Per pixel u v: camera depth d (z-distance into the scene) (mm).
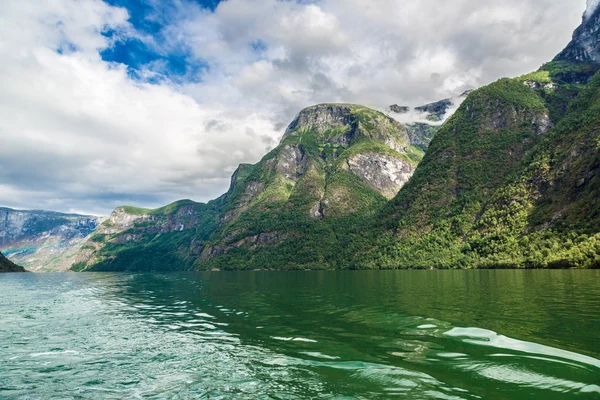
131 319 27641
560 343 15562
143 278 117438
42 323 26281
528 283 50500
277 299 39438
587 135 153000
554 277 62344
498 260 132500
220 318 26844
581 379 11125
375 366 13414
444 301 31906
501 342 16047
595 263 93875
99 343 19531
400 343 16719
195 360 15633
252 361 14938
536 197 155375
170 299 42750
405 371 12656
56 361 16219
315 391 11344
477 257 149250
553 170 156125
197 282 84438
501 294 36531
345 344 16984
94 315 30125
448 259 160875
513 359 13422
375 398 10461
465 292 40062
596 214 117812
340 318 24609
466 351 14812
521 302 29594
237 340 19016
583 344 15305
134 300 42531
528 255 123500
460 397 10250
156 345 18750
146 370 14531
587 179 135375
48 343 19750
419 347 15812
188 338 20078
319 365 13938
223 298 42344
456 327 19656
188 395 11656
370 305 30703
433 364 13273
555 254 111188
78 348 18516
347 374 12727
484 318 22109
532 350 14555
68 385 13102
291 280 86188
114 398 11797
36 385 13172
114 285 75625
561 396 9930
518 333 17688
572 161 150125
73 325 25250
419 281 64375
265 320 24984
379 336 18391
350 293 43688
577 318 21438
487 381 11359
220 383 12602
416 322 21672
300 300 37312
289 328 21656
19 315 30734
